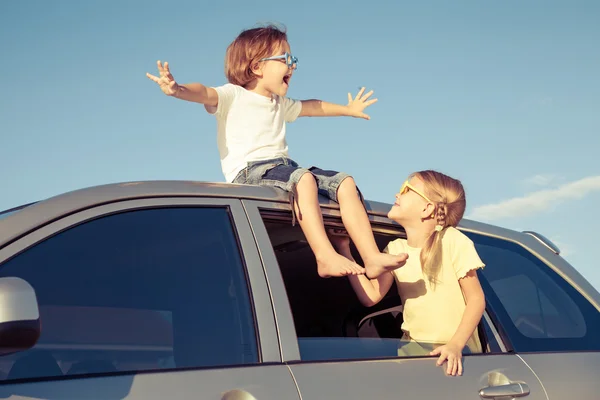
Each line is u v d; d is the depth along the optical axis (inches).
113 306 93.4
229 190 112.7
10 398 81.7
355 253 138.0
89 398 85.7
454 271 131.3
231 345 99.1
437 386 112.8
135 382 89.5
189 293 99.5
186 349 96.0
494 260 142.5
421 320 128.9
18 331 78.4
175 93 138.6
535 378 125.3
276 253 122.8
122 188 102.0
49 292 89.7
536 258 149.5
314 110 170.4
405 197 134.6
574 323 142.7
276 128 156.6
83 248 94.4
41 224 92.3
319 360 105.3
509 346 130.3
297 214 121.6
